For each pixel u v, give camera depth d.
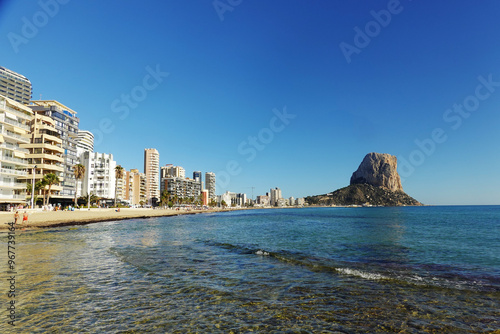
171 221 66.81
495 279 12.95
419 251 21.53
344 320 8.28
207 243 25.09
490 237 31.62
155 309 8.92
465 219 74.44
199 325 7.81
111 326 7.67
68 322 7.87
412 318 8.45
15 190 64.50
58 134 85.56
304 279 12.56
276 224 57.53
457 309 9.16
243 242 26.58
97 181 132.38
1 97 62.47
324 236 32.84
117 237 28.64
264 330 7.59
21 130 67.25
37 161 77.81
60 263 15.12
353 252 20.89
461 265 16.42
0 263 15.03
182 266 14.95
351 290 11.00
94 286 11.16
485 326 7.95
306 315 8.59
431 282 12.21
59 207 77.19
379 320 8.30
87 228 39.56
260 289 11.06
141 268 14.30
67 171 93.44
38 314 8.38
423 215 103.62
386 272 14.23
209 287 11.23
